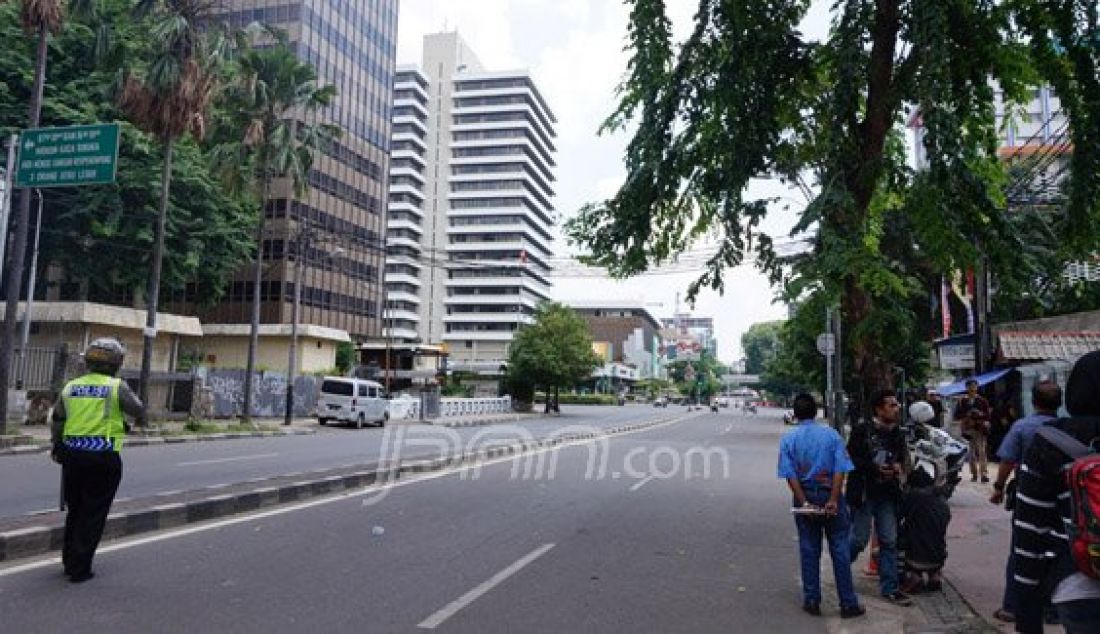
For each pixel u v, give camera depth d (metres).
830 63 8.68
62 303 31.67
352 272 69.88
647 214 9.45
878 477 6.91
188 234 36.28
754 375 147.88
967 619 6.31
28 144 16.91
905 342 7.34
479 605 6.29
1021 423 5.57
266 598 6.21
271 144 28.67
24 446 16.83
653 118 9.10
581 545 8.85
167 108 22.33
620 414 61.84
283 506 10.89
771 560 8.52
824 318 7.80
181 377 28.88
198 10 23.00
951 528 10.47
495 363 104.31
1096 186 7.94
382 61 78.12
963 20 7.69
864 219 7.83
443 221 134.62
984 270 8.20
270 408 37.03
